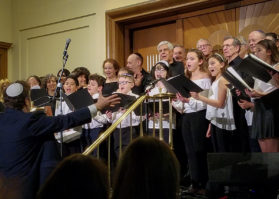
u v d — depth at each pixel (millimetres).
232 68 2934
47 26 6551
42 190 1097
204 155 3484
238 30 4785
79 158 1141
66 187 1089
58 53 6422
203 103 3506
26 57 6832
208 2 4906
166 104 3527
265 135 2930
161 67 3787
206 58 4008
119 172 1177
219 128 3361
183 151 3814
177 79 3031
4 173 2410
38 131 2471
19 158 2438
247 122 3434
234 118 3406
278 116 2906
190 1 5000
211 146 3551
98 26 5906
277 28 4500
